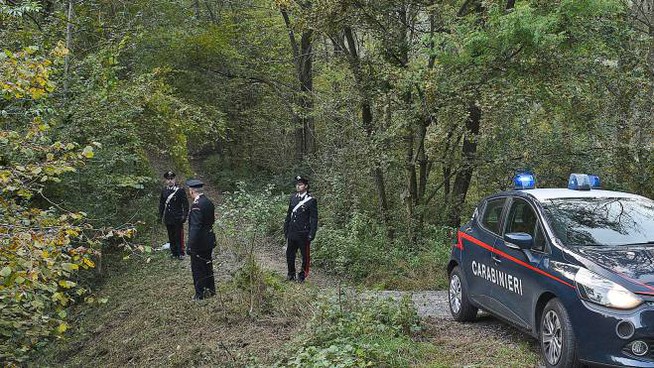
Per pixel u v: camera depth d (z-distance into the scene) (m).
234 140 31.97
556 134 13.69
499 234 7.36
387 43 14.75
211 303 9.78
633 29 13.80
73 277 12.72
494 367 6.07
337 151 17.08
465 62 12.75
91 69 13.45
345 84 15.91
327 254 13.82
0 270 5.30
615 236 6.31
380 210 15.55
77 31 13.95
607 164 13.37
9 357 7.74
